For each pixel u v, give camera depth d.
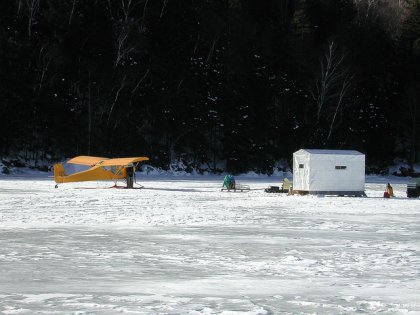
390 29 141.25
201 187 64.06
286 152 115.38
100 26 107.69
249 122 112.50
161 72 109.38
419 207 39.78
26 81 99.06
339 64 120.06
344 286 12.55
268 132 114.69
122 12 114.50
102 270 14.58
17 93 97.75
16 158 96.81
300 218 30.67
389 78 128.00
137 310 9.95
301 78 120.62
